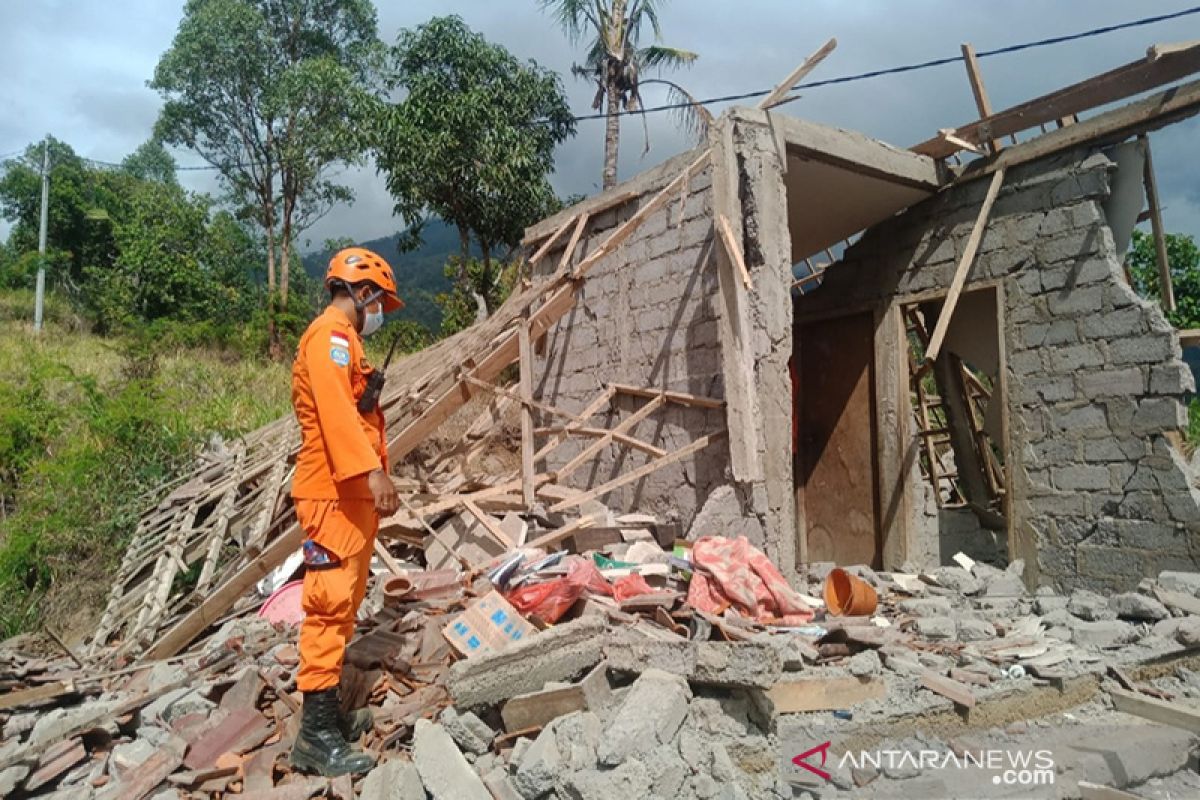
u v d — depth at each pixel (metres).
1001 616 5.66
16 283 20.88
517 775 2.95
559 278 6.49
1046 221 7.07
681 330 7.13
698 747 3.09
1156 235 6.68
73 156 23.12
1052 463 6.98
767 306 6.30
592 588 4.45
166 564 6.12
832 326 9.19
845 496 8.91
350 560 3.13
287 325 19.30
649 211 6.45
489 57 15.04
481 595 4.50
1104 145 6.76
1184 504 6.12
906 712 3.85
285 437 7.93
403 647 3.94
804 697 3.80
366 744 3.29
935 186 7.79
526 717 3.33
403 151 14.58
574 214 8.66
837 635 4.37
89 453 7.87
